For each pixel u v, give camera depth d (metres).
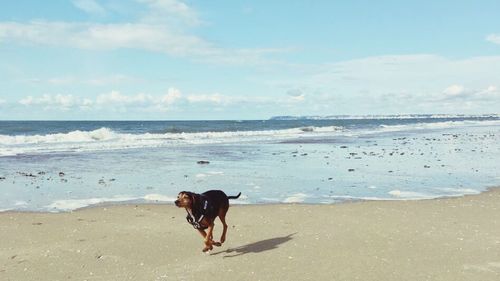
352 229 9.20
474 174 17.27
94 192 13.16
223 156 23.70
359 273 6.77
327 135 45.62
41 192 13.12
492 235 8.77
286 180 15.60
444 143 33.25
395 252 7.73
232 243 8.33
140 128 63.34
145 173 17.05
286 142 34.72
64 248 7.91
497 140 36.69
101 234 8.78
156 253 7.72
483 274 6.70
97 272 6.83
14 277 6.60
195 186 14.27
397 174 17.17
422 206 11.40
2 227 9.23
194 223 7.59
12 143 30.98
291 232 9.02
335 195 12.91
